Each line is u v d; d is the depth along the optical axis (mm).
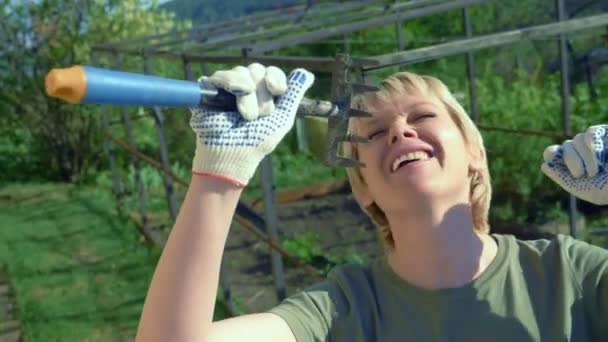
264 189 5176
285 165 11688
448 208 1804
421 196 1767
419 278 1812
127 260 7836
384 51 14156
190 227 1499
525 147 8484
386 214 1870
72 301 6715
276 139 1475
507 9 12766
